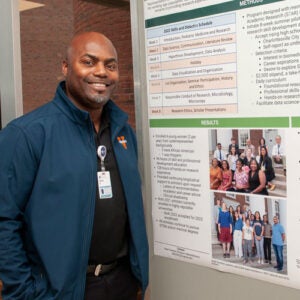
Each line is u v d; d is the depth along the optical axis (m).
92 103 1.57
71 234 1.45
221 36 1.51
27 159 1.44
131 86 4.42
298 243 1.38
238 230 1.54
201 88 1.60
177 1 1.64
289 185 1.38
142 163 1.83
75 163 1.48
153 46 1.75
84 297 1.56
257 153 1.46
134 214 1.66
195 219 1.68
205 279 1.68
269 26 1.38
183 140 1.68
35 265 1.53
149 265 1.89
